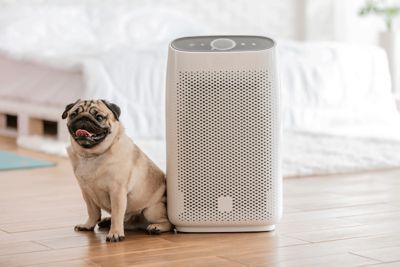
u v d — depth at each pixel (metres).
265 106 2.07
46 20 5.65
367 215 2.36
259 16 7.39
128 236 2.07
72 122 1.94
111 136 1.97
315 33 7.61
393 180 3.16
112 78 4.37
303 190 2.90
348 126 5.11
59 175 3.34
